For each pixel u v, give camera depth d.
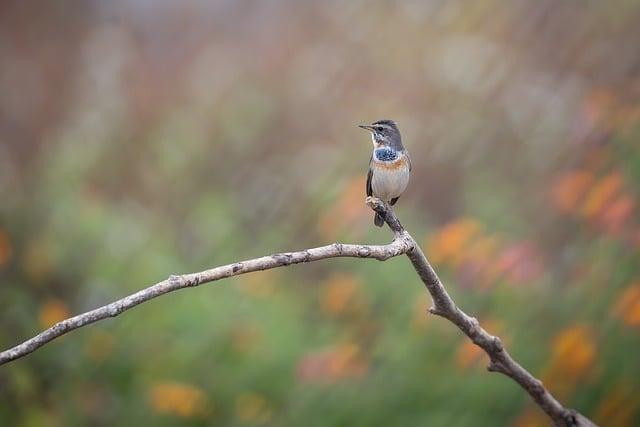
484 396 9.05
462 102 13.23
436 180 12.73
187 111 15.62
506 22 13.98
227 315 10.59
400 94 14.03
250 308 10.71
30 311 11.09
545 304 9.44
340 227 11.12
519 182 11.73
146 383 10.41
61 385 10.50
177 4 18.44
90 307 11.25
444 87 13.64
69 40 18.73
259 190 13.27
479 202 11.24
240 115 14.76
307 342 10.40
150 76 17.08
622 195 9.44
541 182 11.38
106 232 12.08
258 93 15.25
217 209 12.50
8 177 14.35
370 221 11.04
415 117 13.47
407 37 14.70
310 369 9.63
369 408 9.34
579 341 8.66
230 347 10.30
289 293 11.53
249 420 9.82
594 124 11.11
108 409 10.29
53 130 17.17
